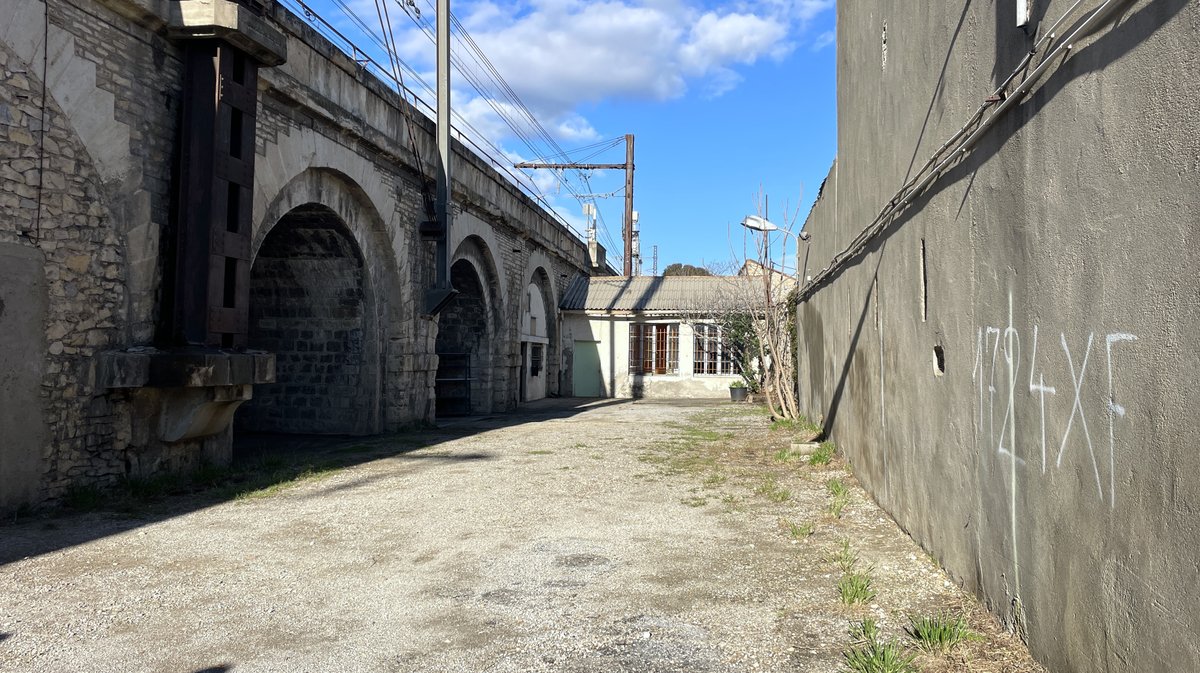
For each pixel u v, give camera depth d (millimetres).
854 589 4125
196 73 7852
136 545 5449
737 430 13547
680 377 24953
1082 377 2758
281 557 5137
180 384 7156
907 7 5344
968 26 3967
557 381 25109
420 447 11125
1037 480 3168
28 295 6348
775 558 4996
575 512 6492
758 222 14945
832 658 3357
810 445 10016
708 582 4500
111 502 6812
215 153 7871
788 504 6762
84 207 6875
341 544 5469
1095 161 2650
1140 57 2363
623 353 25250
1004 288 3523
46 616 4004
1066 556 2895
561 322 25453
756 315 17000
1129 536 2439
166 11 7625
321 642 3641
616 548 5301
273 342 13227
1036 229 3152
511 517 6309
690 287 26844
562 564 4910
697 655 3418
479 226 17156
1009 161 3438
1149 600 2322
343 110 11000
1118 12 2484
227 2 7668
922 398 5043
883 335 6340
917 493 5203
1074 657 2828
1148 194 2326
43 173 6484
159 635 3740
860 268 7605
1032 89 3168
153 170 7617
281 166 9719
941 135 4477
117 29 7219
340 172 11211
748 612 3971
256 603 4207
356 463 9430
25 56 6312
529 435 12789
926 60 4824
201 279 7754
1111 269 2557
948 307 4418
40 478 6453
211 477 7973
